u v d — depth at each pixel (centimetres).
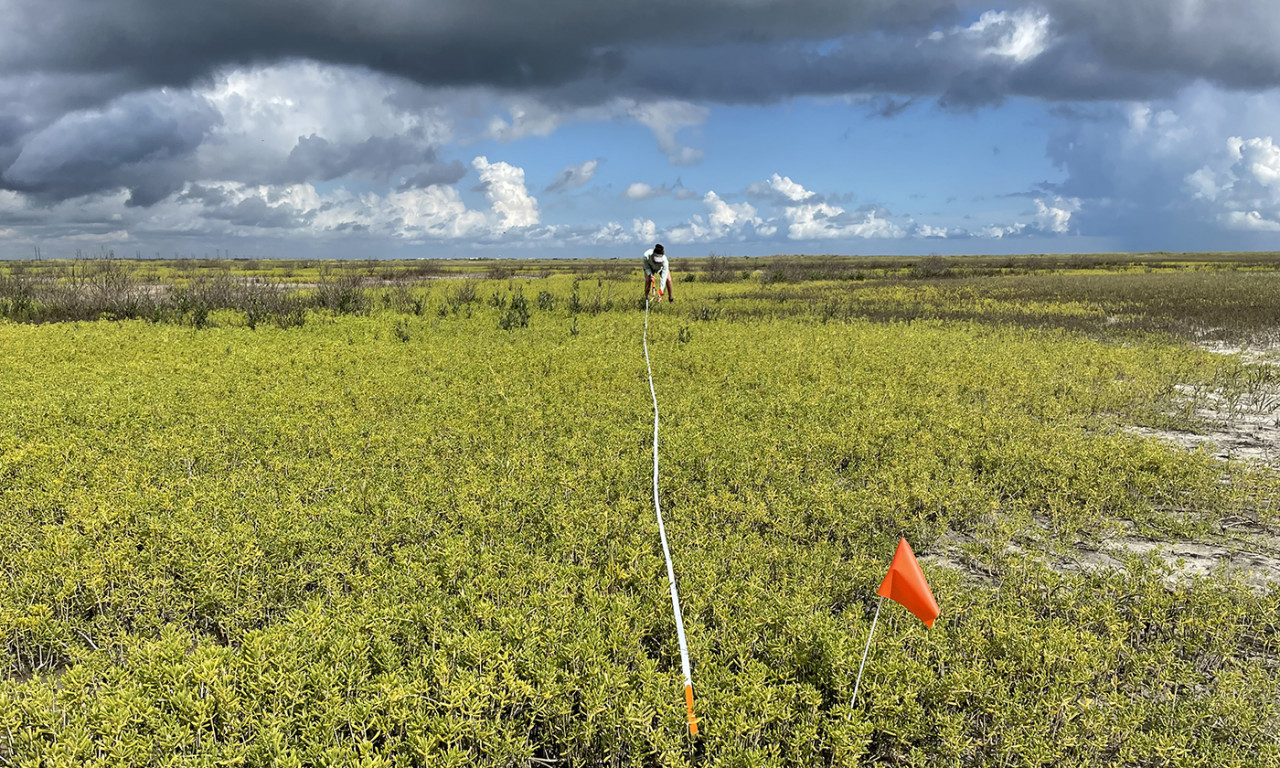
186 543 560
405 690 371
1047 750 351
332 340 1619
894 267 5988
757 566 536
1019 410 1023
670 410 980
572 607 473
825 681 413
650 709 368
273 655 406
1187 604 505
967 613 480
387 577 510
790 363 1300
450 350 1462
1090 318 2109
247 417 930
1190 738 368
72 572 499
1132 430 973
